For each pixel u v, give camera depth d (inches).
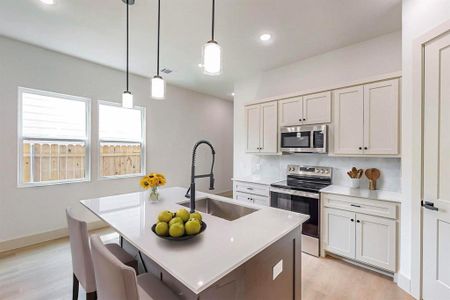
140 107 168.9
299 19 93.7
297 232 61.7
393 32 103.6
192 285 33.4
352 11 88.0
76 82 134.6
